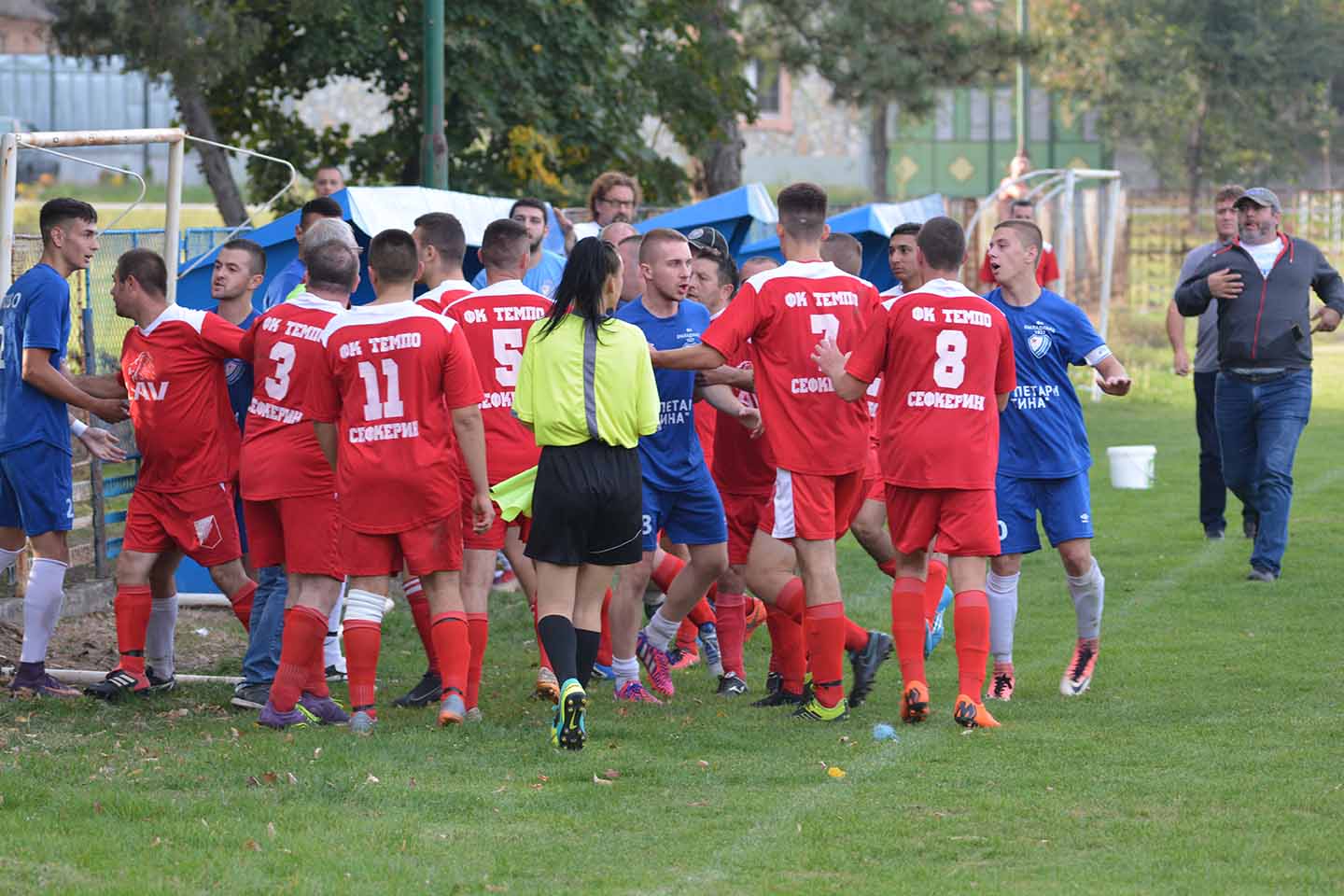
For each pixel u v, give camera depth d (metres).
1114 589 34.31
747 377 25.38
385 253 22.59
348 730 22.91
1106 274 72.00
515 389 23.55
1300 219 118.25
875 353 22.50
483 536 24.52
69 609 31.36
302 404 23.64
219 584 25.67
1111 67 143.62
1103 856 16.92
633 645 25.75
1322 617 30.97
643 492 24.89
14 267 29.80
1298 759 20.67
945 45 73.94
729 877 16.36
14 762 20.75
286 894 15.71
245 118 62.16
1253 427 35.53
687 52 69.31
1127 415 67.00
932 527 23.02
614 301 22.86
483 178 61.25
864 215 42.84
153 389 24.72
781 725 23.33
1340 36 144.62
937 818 18.38
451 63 58.00
